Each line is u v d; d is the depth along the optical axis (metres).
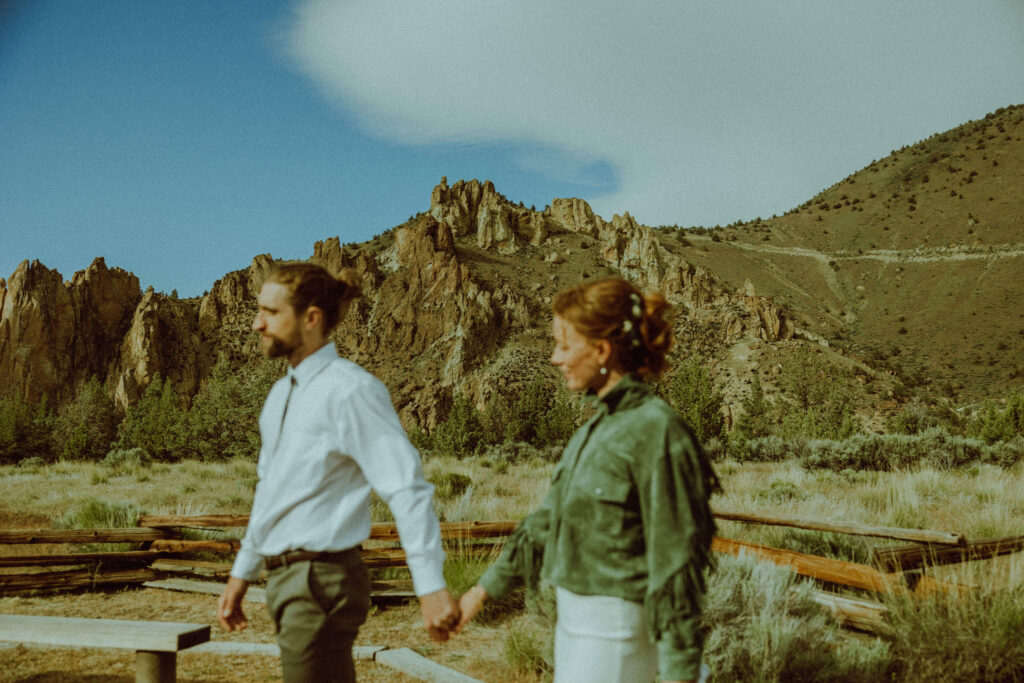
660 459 1.59
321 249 137.00
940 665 3.63
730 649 3.58
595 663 1.62
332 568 1.97
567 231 170.88
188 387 111.88
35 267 110.62
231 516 6.59
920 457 19.83
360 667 4.30
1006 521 7.72
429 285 127.19
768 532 6.66
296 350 2.14
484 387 105.62
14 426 55.97
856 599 4.44
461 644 4.72
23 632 3.21
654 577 1.54
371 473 2.01
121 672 4.13
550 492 1.98
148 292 117.12
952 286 174.38
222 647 4.53
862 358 149.62
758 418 74.56
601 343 1.77
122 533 6.41
